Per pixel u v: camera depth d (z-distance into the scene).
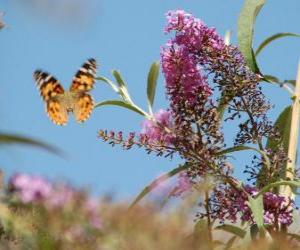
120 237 0.67
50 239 0.68
